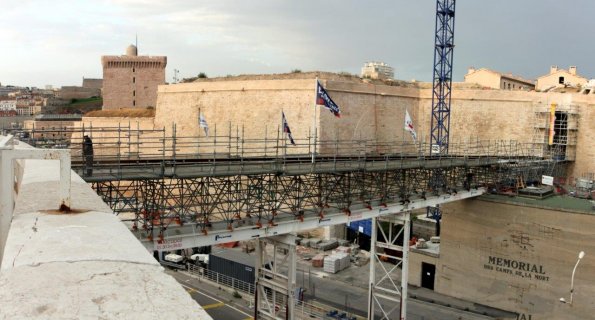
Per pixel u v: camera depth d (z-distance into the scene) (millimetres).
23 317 3146
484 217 43656
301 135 59062
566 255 39344
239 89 64812
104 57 111500
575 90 73000
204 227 24641
